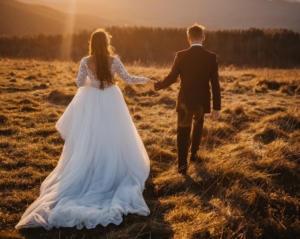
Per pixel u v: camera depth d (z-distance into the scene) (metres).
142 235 3.63
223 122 7.21
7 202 4.14
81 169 4.30
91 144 4.40
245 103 8.82
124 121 4.59
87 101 4.48
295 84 10.84
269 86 10.98
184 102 4.80
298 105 8.69
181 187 4.65
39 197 4.14
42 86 9.95
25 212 3.84
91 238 3.58
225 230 3.72
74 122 4.52
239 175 4.83
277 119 7.14
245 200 4.29
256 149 5.73
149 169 4.91
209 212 4.07
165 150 5.78
